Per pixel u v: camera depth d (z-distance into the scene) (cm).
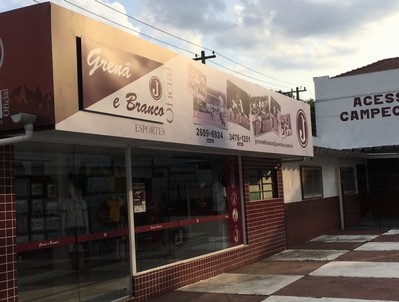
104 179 764
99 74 627
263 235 1234
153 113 730
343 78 2267
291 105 1291
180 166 944
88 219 735
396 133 2152
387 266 1024
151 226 853
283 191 1408
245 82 1046
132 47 695
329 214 1791
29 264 636
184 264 915
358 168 2208
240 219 1148
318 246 1410
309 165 1656
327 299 766
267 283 912
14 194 616
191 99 837
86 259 728
